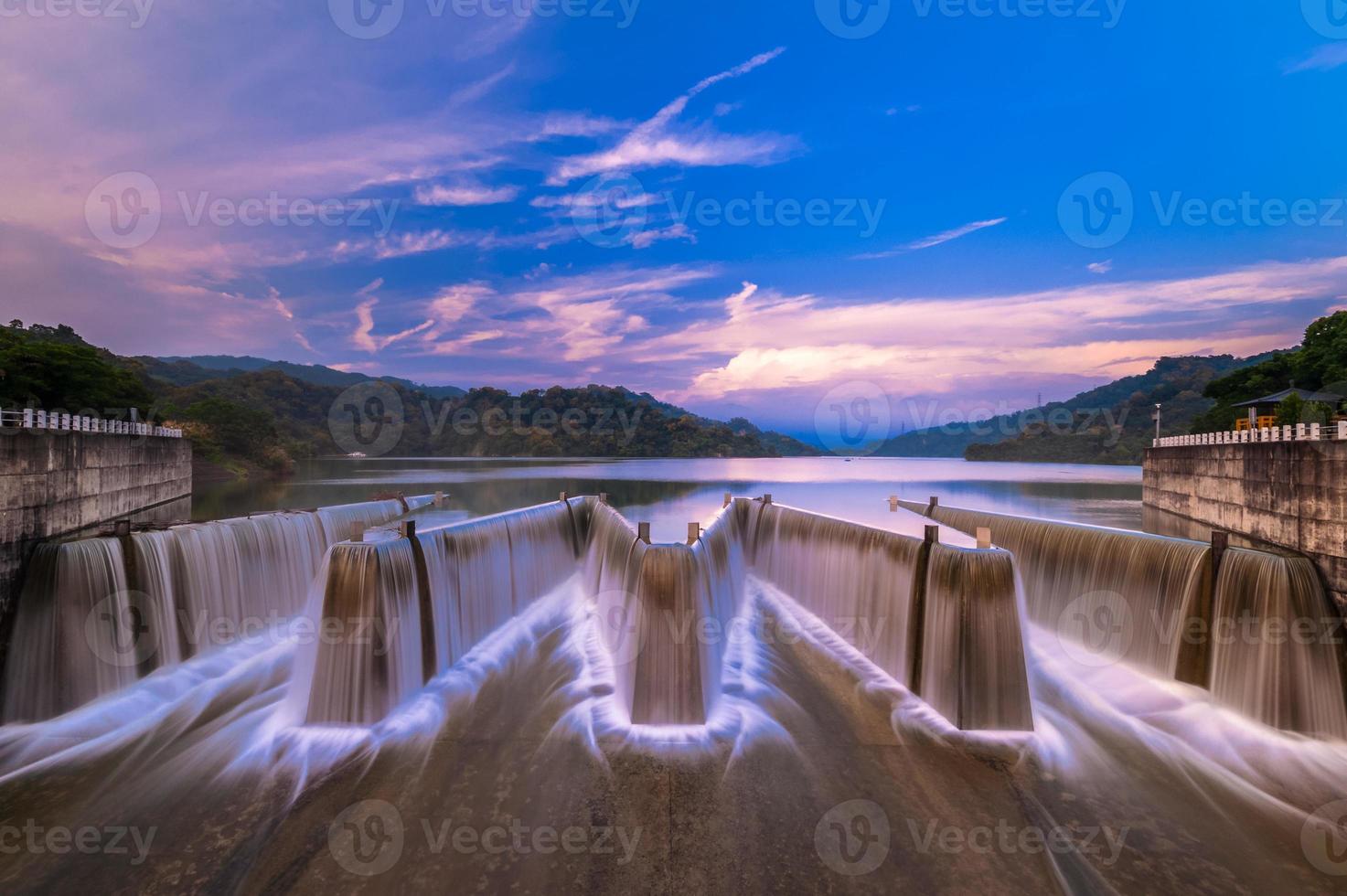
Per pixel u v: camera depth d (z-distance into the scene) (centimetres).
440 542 1566
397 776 1084
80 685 1400
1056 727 1275
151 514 3244
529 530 2136
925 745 1194
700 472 10094
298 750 1174
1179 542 1529
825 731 1246
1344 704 1285
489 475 8581
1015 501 5047
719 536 2009
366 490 5759
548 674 1557
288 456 9338
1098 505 4759
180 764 1133
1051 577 1909
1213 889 823
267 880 828
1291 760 1172
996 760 1143
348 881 822
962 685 1245
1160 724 1293
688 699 1275
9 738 1259
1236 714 1337
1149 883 832
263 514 2080
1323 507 1582
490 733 1235
